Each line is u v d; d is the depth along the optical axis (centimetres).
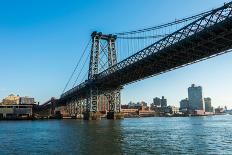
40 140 5762
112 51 15188
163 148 4384
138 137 5978
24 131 8425
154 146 4588
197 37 7231
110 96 15662
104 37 15138
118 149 4272
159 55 8788
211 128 9469
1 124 13725
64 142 5247
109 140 5397
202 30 7025
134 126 10312
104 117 18238
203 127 10150
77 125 10606
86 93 15938
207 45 7781
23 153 4184
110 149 4275
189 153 3975
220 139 5700
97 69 14738
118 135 6412
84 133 6994
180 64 9288
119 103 15525
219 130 8375
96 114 14938
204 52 8225
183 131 7881
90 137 5981
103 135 6412
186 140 5484
